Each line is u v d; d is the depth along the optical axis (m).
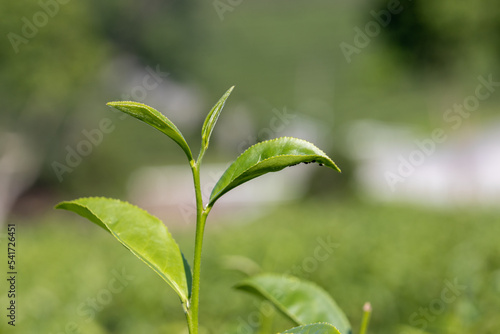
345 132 23.95
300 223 10.15
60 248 8.05
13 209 23.31
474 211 10.80
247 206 22.34
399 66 18.05
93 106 22.06
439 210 12.32
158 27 23.61
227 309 4.49
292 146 1.43
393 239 7.39
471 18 16.56
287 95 41.22
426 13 16.75
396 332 4.20
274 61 45.72
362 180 20.83
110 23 22.36
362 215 11.58
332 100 41.47
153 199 24.89
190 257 6.46
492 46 17.28
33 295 4.46
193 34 25.86
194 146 30.83
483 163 21.31
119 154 25.70
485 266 5.07
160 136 31.73
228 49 45.44
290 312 1.91
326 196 19.95
